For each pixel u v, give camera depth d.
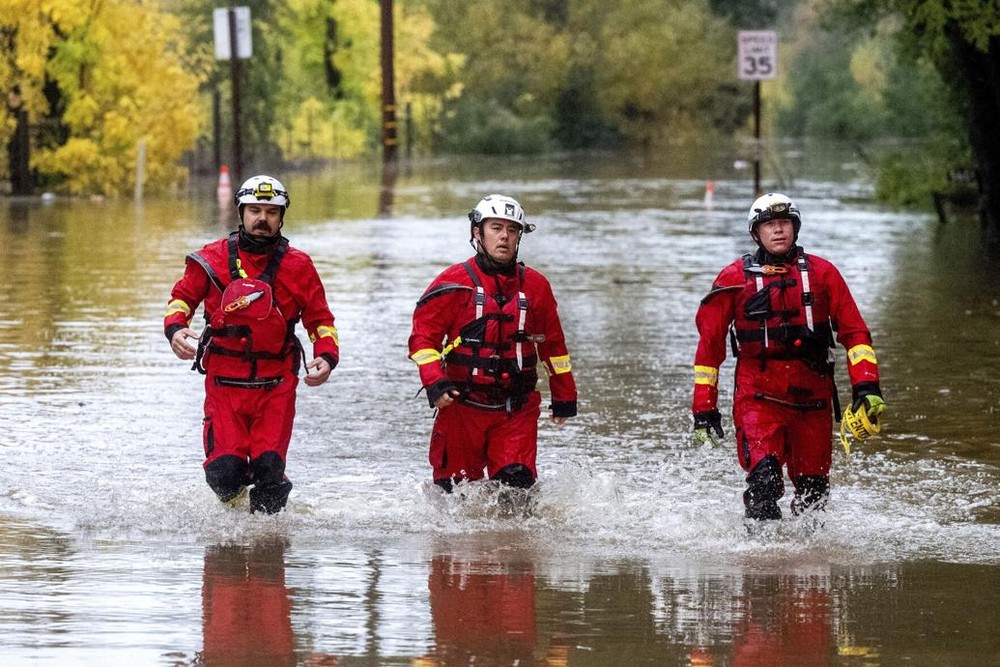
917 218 79.31
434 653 14.71
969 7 64.81
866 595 17.22
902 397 30.98
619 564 18.72
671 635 15.47
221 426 21.12
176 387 31.47
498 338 21.45
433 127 165.25
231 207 85.12
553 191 102.06
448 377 21.69
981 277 52.91
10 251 59.16
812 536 20.34
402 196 95.50
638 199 94.00
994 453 25.94
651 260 58.19
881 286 50.31
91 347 36.47
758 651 14.91
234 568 18.19
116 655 14.41
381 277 51.34
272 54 139.75
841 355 36.41
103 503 21.75
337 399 30.64
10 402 29.58
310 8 152.75
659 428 28.09
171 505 21.69
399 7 158.00
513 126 169.38
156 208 84.25
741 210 84.62
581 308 44.56
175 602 16.48
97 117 96.19
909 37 74.94
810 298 20.59
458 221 75.44
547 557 19.08
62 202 89.69
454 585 17.48
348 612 16.20
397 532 20.47
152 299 45.09
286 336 21.25
